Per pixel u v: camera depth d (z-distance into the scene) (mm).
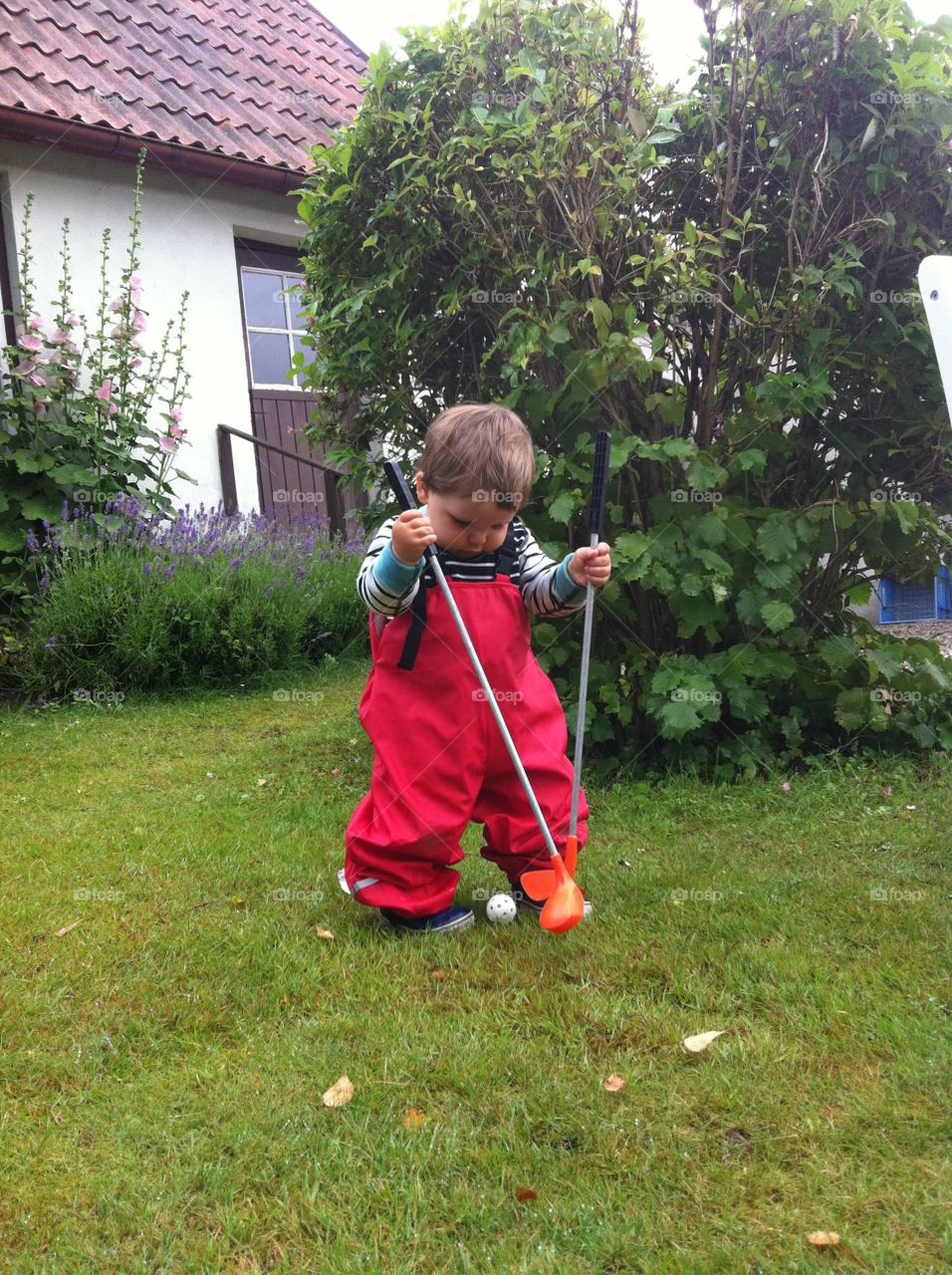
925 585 4289
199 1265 1491
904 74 3502
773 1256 1471
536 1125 1779
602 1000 2176
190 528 6305
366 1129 1775
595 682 3955
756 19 3637
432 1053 1986
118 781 4094
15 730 4820
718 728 4023
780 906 2643
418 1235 1529
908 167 3717
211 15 9258
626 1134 1741
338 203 4004
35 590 5922
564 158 3561
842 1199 1570
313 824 3555
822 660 4109
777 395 3689
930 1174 1614
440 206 3801
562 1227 1536
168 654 5531
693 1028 2064
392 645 2512
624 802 3645
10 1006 2193
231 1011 2197
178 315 7617
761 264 4000
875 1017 2051
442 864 2555
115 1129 1794
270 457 8477
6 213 6801
